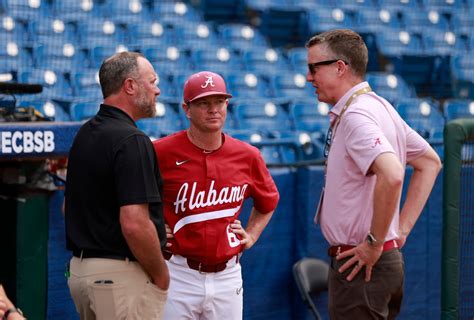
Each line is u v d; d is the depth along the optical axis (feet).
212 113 35.70
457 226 46.93
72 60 87.15
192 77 36.06
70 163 33.14
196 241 36.73
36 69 79.25
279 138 75.46
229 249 37.37
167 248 36.99
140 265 32.55
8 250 43.62
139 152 31.40
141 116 33.55
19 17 91.04
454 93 106.52
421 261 56.80
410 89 99.86
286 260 54.08
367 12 111.96
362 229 34.81
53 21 91.56
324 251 54.60
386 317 35.86
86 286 32.42
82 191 32.42
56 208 46.39
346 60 34.96
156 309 33.35
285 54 101.04
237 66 94.63
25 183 44.04
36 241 43.96
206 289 37.32
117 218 32.01
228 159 37.27
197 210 36.68
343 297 35.47
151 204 31.99
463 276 49.88
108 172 31.63
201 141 36.58
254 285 52.85
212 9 111.65
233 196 37.32
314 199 53.93
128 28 95.86
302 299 52.26
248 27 101.91
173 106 78.74
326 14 109.40
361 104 34.45
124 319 32.42
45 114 65.51
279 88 91.56
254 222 40.01
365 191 34.63
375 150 32.99
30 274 43.70
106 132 31.96
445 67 108.17
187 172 36.50
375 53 107.65
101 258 32.14
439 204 57.21
